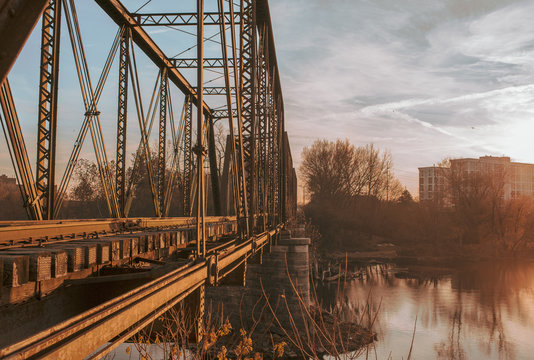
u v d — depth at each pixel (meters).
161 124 20.12
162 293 3.46
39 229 7.61
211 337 5.29
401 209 85.75
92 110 11.05
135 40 16.70
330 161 87.31
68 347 2.05
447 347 25.73
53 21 9.20
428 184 176.62
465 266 58.72
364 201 87.88
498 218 75.06
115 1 13.62
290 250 26.39
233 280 9.45
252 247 9.78
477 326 30.27
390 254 69.50
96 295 5.81
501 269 56.06
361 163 89.56
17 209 27.33
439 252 70.56
